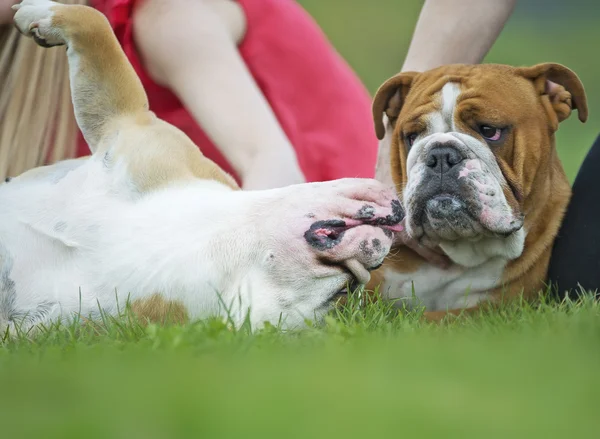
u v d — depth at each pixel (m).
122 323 5.98
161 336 5.41
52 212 6.52
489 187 6.97
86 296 6.26
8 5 7.80
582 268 7.47
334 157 10.23
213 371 4.65
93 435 3.77
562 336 5.46
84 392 4.49
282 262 5.88
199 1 8.91
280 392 4.23
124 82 6.90
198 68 8.57
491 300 7.57
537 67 7.46
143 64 8.81
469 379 4.51
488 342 5.34
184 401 4.16
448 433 3.65
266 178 8.26
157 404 4.15
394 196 6.03
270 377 4.50
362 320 6.07
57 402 4.39
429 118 7.33
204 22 8.70
